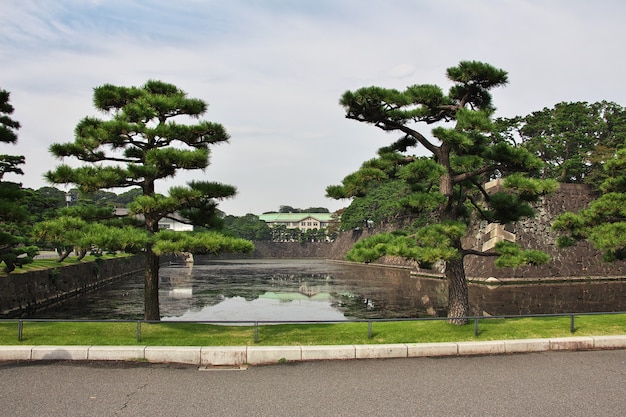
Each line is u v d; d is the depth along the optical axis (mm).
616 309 32531
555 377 10891
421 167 14242
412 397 9562
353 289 46500
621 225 18344
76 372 10984
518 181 15148
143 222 17719
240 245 14750
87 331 14133
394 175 17125
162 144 17047
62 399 9289
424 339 13578
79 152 15953
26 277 32750
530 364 11953
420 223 69062
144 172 16031
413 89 16469
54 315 30125
